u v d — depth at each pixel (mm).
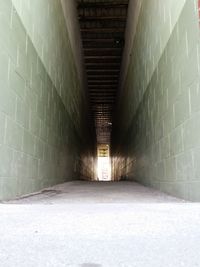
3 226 2008
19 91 4605
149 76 7465
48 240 1664
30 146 5289
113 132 26297
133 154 11477
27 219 2248
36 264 1283
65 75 9953
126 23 14414
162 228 1937
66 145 10203
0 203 3652
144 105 8398
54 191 6211
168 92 5340
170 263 1296
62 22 9266
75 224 2066
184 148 4320
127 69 13609
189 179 4078
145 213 2506
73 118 12375
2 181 3826
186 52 4227
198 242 1617
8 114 4074
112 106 25547
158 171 6277
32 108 5422
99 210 2713
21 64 4719
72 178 12055
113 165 26391
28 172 5145
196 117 3797
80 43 15297
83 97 17281
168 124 5340
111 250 1481
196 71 3797
